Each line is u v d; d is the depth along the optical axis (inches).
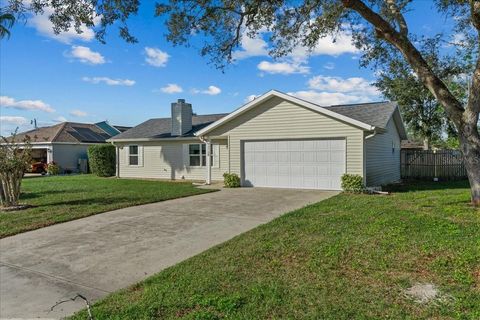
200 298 155.6
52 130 1218.6
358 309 141.3
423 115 935.0
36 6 338.3
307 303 147.9
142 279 191.0
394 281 167.9
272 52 465.4
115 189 574.9
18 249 251.8
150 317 141.6
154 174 818.2
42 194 519.5
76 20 350.6
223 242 252.7
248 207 397.7
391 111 637.3
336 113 525.7
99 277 197.0
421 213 320.8
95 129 1366.9
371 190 500.1
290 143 572.1
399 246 217.0
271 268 190.9
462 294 150.8
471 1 325.4
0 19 569.6
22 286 187.5
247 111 601.9
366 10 367.6
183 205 417.4
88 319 141.6
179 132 782.5
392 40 377.4
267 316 138.6
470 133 357.7
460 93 871.7
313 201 429.4
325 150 544.7
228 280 175.9
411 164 799.7
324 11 420.2
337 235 248.7
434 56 467.5
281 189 560.7
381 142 630.5
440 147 1163.9
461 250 204.7
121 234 285.6
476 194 354.6
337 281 169.9
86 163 1177.4
